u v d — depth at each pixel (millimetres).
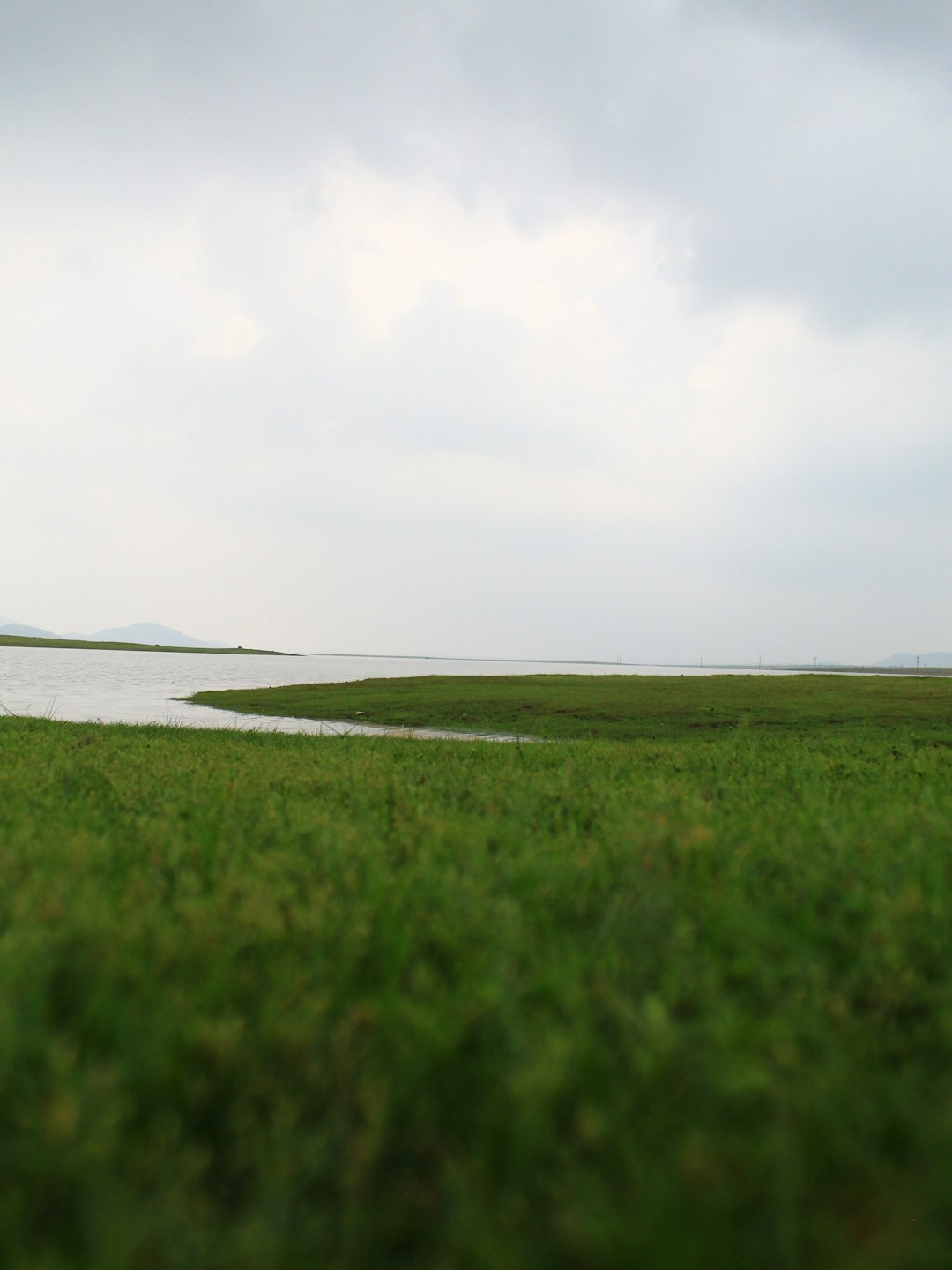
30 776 5641
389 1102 1568
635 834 3471
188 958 2146
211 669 77125
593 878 3004
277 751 8539
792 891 2971
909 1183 1370
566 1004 1906
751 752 8617
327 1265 1259
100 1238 1232
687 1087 1625
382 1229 1328
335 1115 1561
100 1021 1840
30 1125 1436
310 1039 1732
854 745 10984
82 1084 1546
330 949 2250
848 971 2262
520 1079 1501
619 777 6355
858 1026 1893
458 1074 1701
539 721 19797
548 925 2508
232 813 4312
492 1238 1239
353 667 107250
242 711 24891
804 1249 1252
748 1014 1931
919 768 6902
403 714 21969
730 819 4113
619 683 30406
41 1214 1358
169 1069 1617
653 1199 1282
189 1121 1588
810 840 3625
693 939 2410
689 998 2041
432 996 2008
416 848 3488
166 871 3189
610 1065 1665
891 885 2900
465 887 2711
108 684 43188
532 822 4227
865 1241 1281
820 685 27422
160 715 23453
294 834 3744
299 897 2830
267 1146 1464
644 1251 1198
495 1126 1490
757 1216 1332
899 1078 1725
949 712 19312
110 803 4789
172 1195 1309
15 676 47781
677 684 29625
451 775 6086
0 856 3162
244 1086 1620
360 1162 1438
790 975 2188
